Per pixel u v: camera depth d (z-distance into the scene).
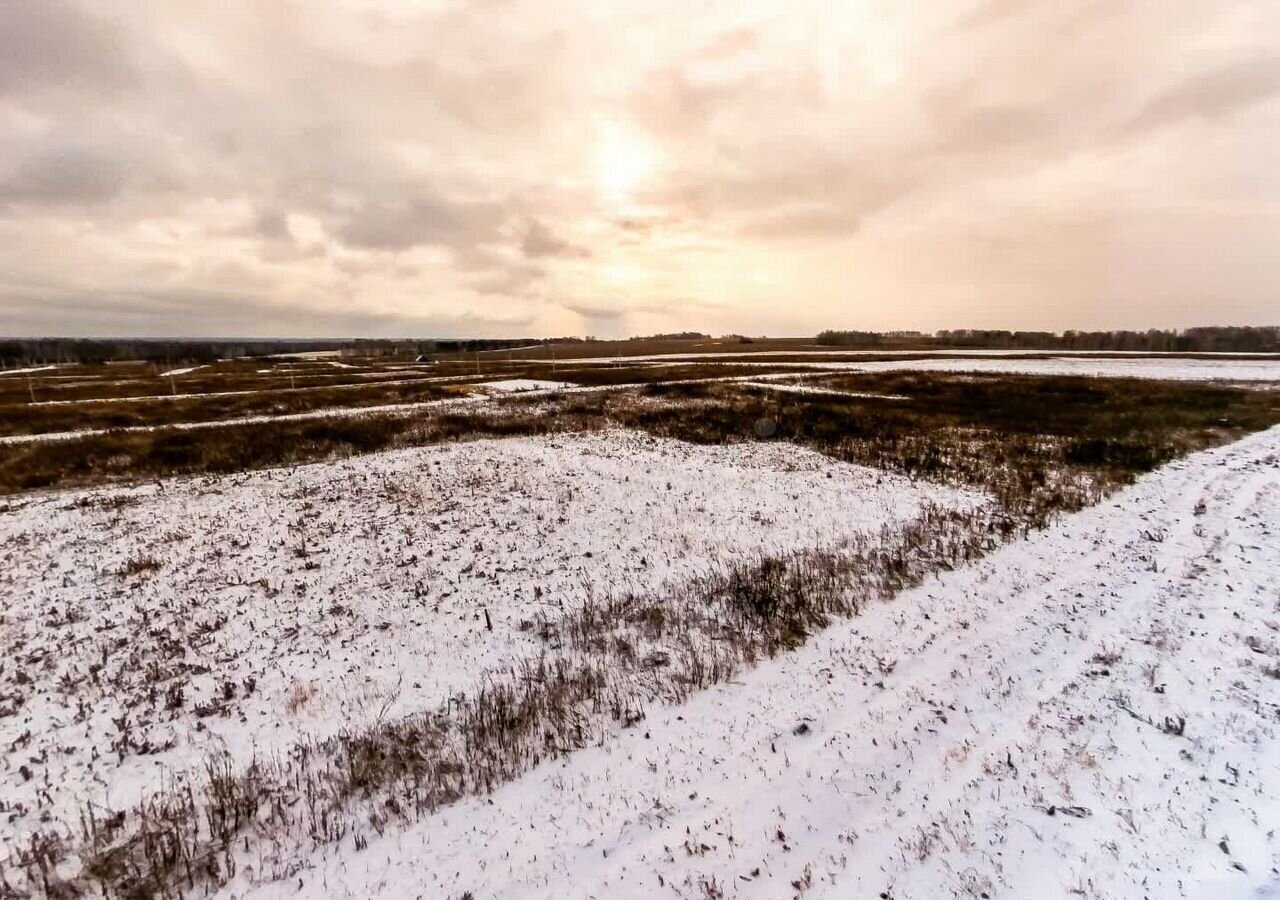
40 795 6.59
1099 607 9.55
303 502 17.00
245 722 7.90
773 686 7.88
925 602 10.12
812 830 5.35
